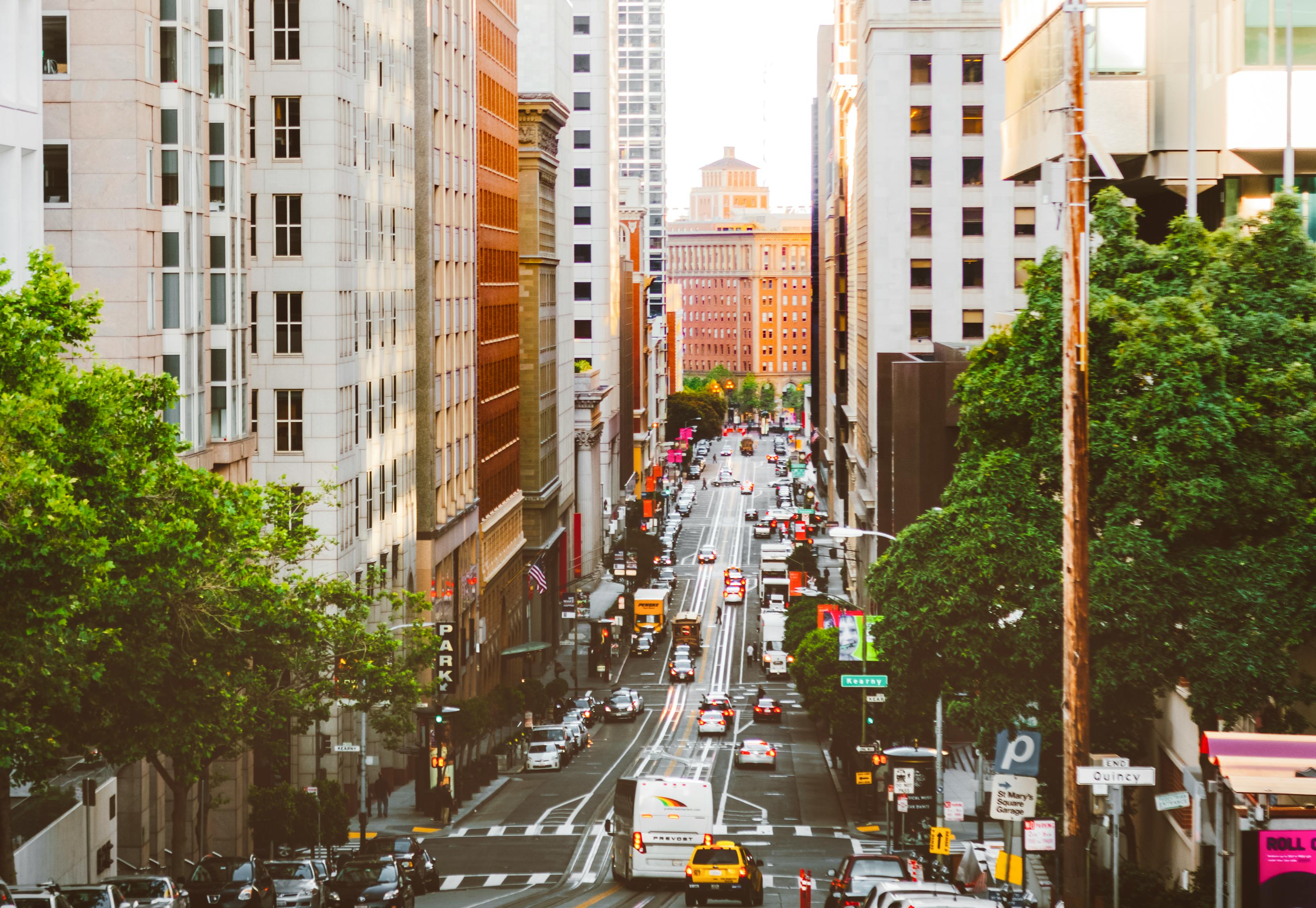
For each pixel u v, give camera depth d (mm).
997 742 44531
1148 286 48438
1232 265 48625
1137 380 47219
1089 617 42375
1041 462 49062
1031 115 69250
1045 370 49094
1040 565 47562
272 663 56031
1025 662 48750
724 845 61625
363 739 79000
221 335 78812
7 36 53625
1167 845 55031
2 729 37250
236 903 46906
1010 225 148625
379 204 103062
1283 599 44500
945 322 149625
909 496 109312
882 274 149625
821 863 78938
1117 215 50281
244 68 81438
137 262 69688
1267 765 32562
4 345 39250
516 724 131125
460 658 121812
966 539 48750
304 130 90438
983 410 50875
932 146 148625
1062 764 50594
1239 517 45406
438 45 120125
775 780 112312
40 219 56062
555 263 186375
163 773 52594
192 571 48188
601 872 76750
